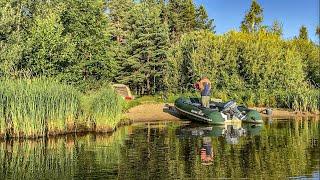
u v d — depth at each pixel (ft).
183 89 134.51
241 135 68.18
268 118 98.84
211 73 129.90
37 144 59.93
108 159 48.88
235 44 135.23
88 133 71.26
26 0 126.41
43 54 93.56
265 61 132.16
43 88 67.26
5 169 44.42
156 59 146.92
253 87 130.41
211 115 85.05
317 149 53.93
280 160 47.42
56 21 100.17
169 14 214.90
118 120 76.74
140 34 147.64
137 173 41.96
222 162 46.62
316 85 151.23
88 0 107.55
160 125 84.23
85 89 104.17
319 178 39.27
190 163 46.24
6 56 93.04
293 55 136.67
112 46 131.85
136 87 153.89
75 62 102.73
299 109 110.93
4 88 64.85
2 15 104.68
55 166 45.57
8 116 64.90
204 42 134.62
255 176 40.34
